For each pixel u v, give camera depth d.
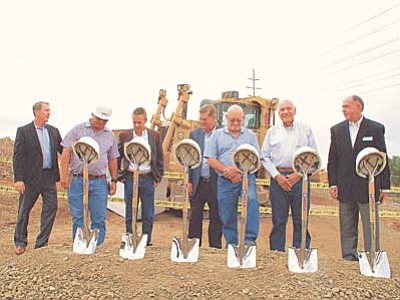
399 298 4.45
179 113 13.43
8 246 8.98
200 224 7.32
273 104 14.00
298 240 6.33
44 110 7.52
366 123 6.15
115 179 6.77
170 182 13.29
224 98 14.30
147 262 5.00
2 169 16.62
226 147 6.02
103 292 4.37
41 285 4.57
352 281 4.66
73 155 6.28
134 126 7.19
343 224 6.29
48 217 7.64
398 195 23.77
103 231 6.35
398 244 11.52
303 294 4.32
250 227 5.86
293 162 5.07
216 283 4.49
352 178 6.14
